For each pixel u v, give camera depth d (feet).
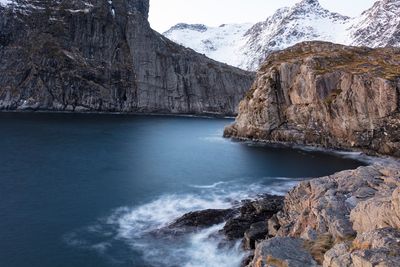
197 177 218.59
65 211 156.25
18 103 597.11
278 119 370.94
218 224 137.28
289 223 114.32
